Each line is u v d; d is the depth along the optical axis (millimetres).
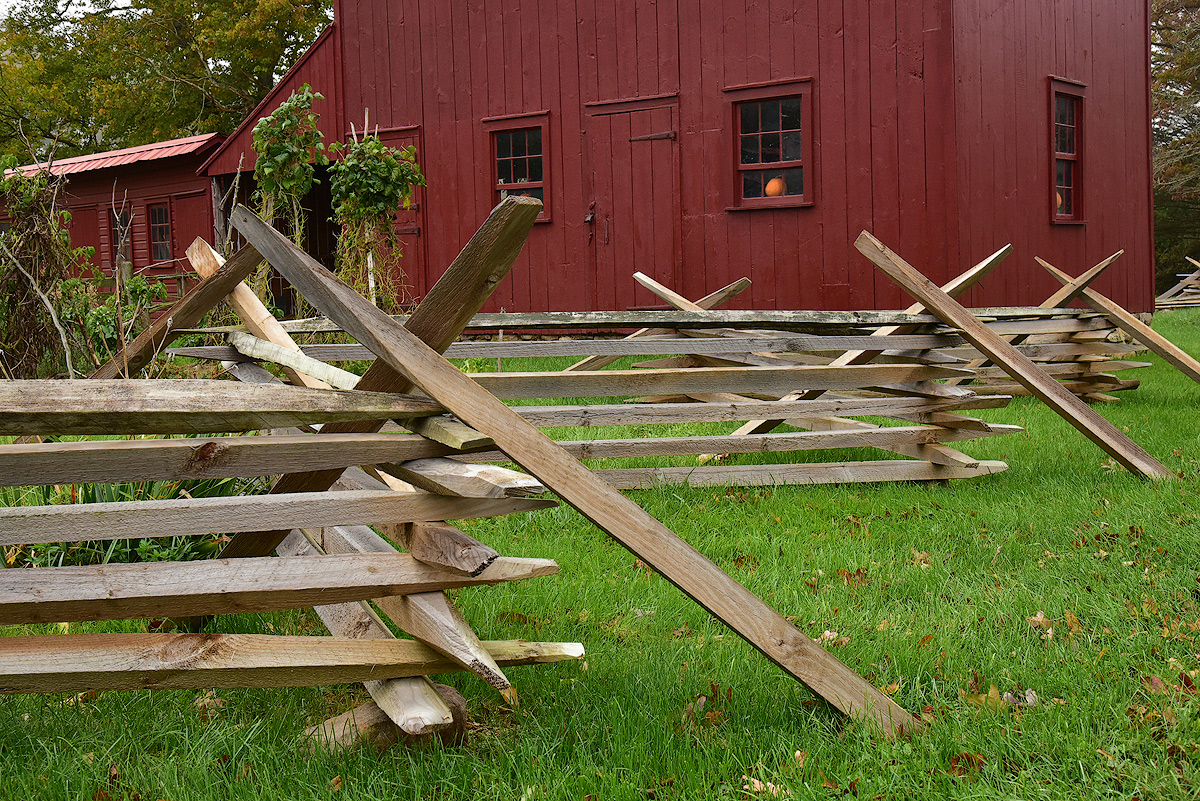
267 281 10445
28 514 2088
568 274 12445
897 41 10461
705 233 11633
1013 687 2992
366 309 2316
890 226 10625
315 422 2252
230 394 2168
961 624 3549
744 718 2760
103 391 2066
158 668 2254
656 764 2508
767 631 2604
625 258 12102
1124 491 5461
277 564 2316
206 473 2201
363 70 13641
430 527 2408
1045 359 9039
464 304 2336
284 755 2537
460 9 12875
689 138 11633
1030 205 11414
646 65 11812
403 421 2445
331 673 2453
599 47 12062
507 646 2693
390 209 11211
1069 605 3703
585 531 4871
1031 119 11445
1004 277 11000
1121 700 2838
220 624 3525
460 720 2635
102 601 2154
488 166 12844
